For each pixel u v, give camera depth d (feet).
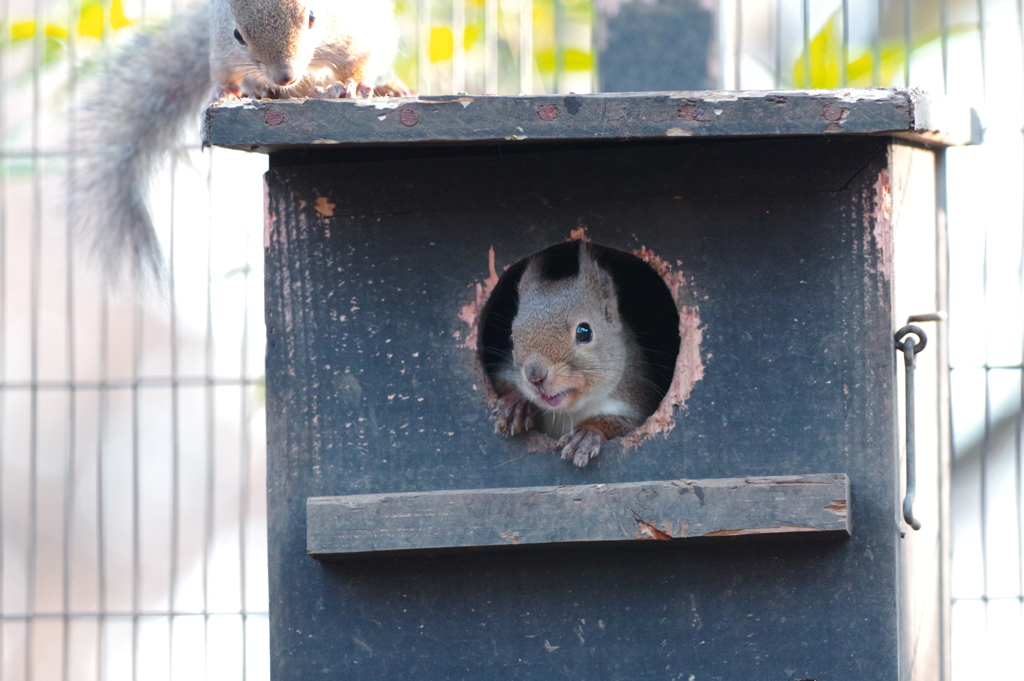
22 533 72.69
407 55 39.58
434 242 26.99
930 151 29.84
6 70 52.85
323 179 27.12
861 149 25.80
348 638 26.63
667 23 31.30
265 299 27.25
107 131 37.93
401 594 26.63
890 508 25.54
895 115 23.84
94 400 73.46
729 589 26.02
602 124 24.13
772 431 26.03
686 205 26.45
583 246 29.30
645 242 26.55
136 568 35.01
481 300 26.89
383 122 24.38
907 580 26.81
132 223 37.65
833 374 25.89
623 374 30.25
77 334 73.61
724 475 26.09
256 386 38.37
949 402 31.96
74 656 71.15
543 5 40.34
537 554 26.50
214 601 42.22
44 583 72.28
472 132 24.30
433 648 26.53
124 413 73.20
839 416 25.82
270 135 24.43
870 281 25.79
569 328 28.40
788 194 26.16
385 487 26.78
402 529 25.55
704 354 26.35
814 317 26.02
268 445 27.07
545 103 24.20
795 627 25.76
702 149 26.37
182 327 75.05
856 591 25.59
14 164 38.52
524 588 26.48
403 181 26.99
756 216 26.27
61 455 73.31
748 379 26.18
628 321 34.78
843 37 36.14
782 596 25.85
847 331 25.88
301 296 27.12
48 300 73.56
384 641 26.61
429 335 26.96
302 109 24.40
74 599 71.51
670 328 34.71
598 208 26.63
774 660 25.77
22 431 73.61
